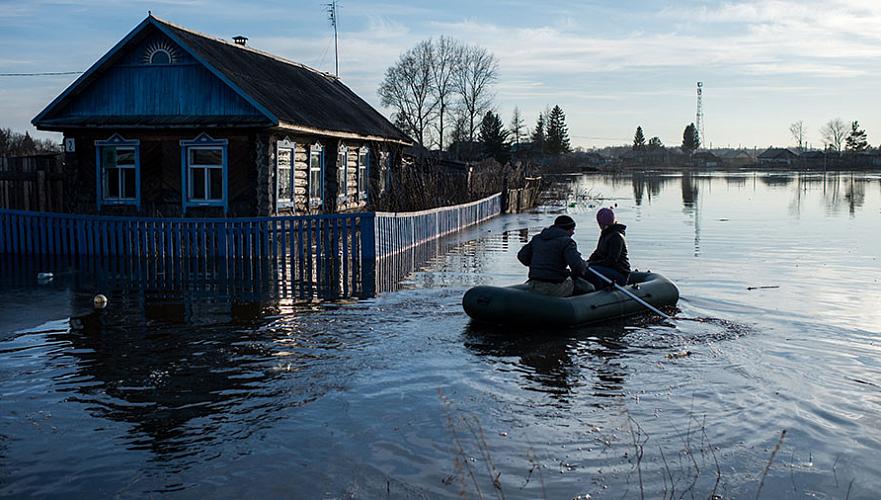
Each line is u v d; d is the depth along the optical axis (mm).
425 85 96250
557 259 11312
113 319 11438
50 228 18750
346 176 27234
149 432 6906
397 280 15211
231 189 21438
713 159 173875
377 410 7473
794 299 13297
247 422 7148
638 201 45688
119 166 22172
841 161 146250
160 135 21703
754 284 14938
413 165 31641
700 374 8703
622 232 12195
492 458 6371
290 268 16781
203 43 22625
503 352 9578
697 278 15688
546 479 5992
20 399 7738
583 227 28531
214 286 14430
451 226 26500
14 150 58594
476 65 96375
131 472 6105
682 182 79938
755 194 52969
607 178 95875
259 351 9547
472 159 92125
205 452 6480
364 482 5934
